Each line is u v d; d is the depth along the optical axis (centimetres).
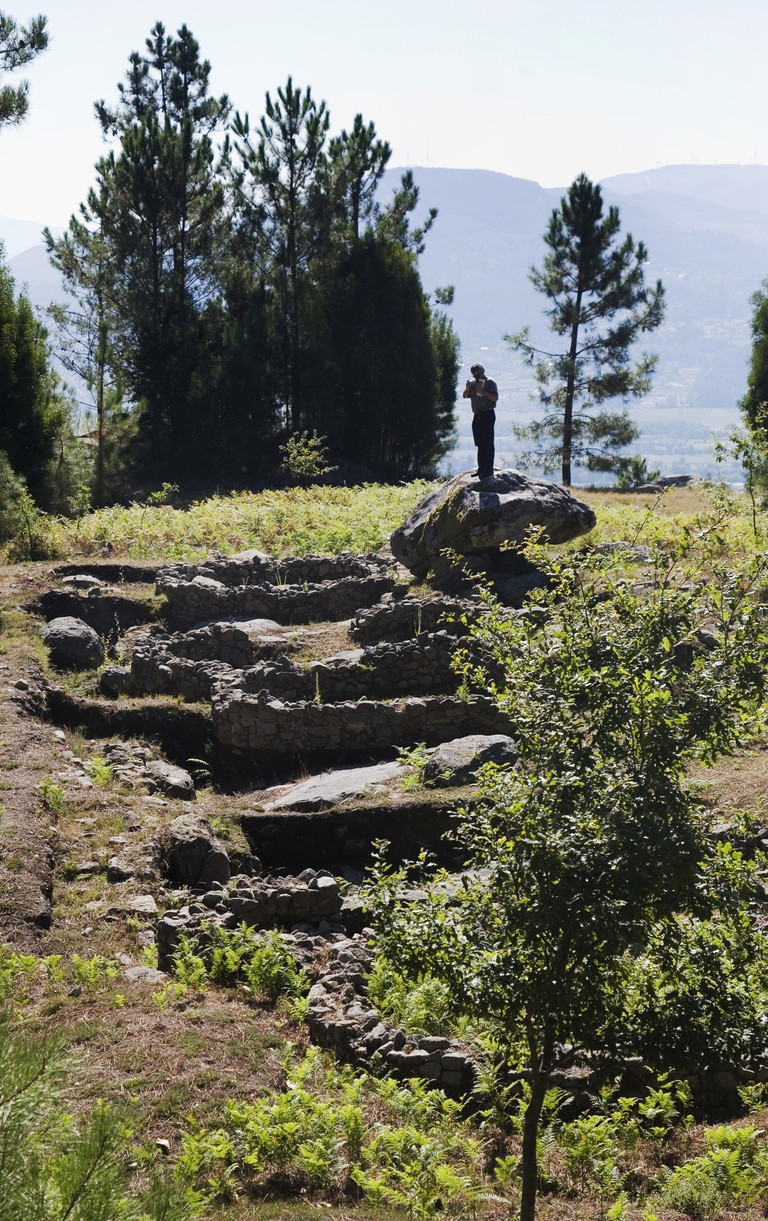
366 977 864
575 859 492
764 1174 595
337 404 4284
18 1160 288
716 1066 519
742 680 521
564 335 4547
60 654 1752
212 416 4122
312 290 4312
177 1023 755
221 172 4278
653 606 551
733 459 1805
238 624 1872
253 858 1178
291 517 2609
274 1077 706
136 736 1534
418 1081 700
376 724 1453
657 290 4362
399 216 4572
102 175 4159
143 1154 583
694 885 495
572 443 4619
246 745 1480
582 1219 571
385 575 1991
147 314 4119
